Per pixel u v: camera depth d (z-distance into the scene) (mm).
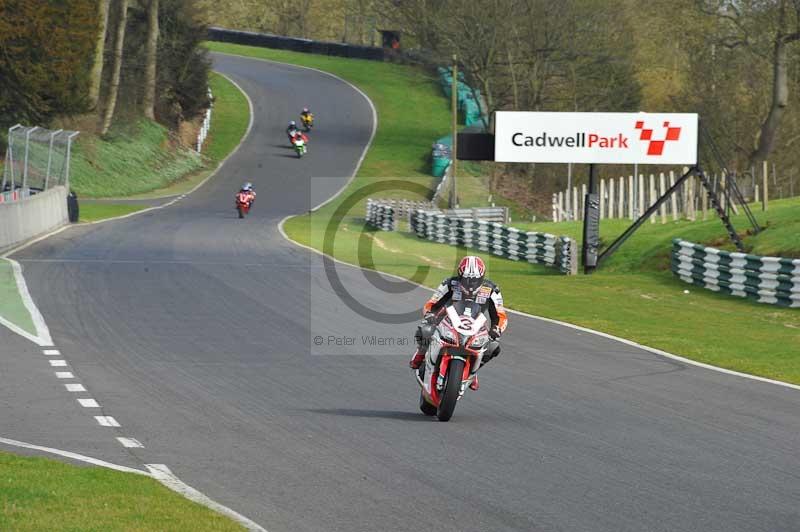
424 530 29016
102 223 160750
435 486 33938
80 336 67625
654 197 156125
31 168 176250
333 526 29266
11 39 190875
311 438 41188
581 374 59375
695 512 31359
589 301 100250
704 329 83438
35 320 73125
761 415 48469
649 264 131125
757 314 96375
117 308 79875
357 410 47844
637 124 125062
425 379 45875
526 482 34688
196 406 47656
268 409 47375
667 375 59719
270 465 36500
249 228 165500
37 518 27406
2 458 35156
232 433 41938
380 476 35156
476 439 41594
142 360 59938
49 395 49500
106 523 27250
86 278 96188
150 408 46938
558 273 131875
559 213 187500
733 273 108438
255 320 76312
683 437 42969
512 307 91875
